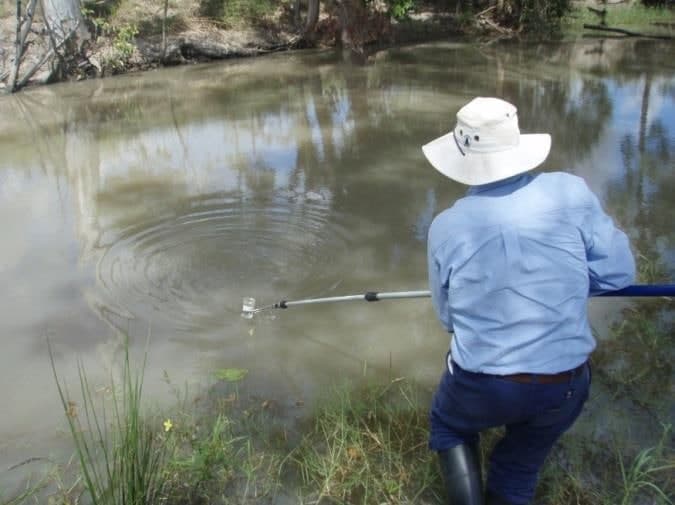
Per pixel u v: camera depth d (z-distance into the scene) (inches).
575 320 90.3
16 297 187.2
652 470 114.9
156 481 114.0
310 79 470.3
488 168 90.4
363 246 212.1
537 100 396.5
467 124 91.4
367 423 133.0
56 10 471.8
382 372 152.1
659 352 152.8
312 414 137.2
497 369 89.4
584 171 272.2
